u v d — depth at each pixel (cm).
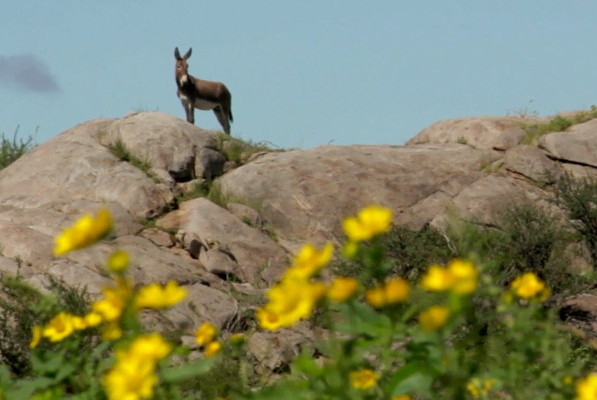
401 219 6569
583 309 5044
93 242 982
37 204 6372
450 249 5222
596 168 7019
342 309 1103
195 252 6019
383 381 1155
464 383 1118
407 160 7119
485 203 6631
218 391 1564
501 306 1220
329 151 7225
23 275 4881
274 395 1150
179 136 7194
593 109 7975
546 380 1190
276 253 6153
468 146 7538
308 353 1160
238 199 6862
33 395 1319
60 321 1273
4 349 3706
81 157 6931
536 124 7688
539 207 6303
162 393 1116
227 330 4831
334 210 6688
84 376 1244
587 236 5762
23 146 8019
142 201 6450
